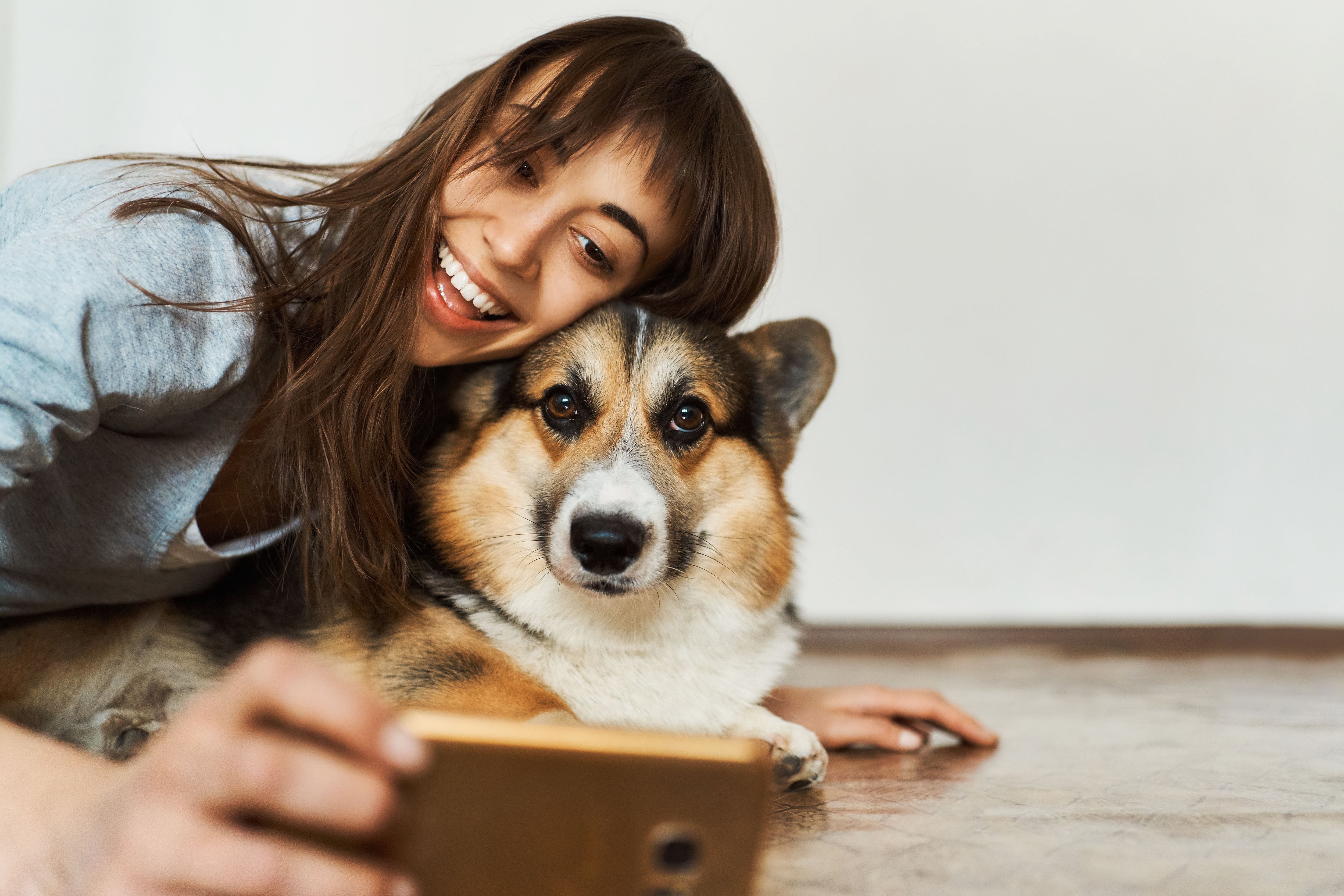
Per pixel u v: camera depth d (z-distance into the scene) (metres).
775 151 4.88
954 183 4.88
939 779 2.12
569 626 2.16
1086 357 4.91
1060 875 1.39
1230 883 1.36
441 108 2.04
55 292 1.39
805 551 5.03
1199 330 4.89
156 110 4.75
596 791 0.84
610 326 2.32
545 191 1.98
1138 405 4.92
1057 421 4.94
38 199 1.81
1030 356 4.92
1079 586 4.98
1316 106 4.82
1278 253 4.86
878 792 1.98
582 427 2.27
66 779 0.95
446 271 2.04
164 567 1.90
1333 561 4.95
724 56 4.85
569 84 1.98
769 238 2.35
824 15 4.84
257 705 0.73
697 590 2.25
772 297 4.89
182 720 0.77
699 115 2.12
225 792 0.72
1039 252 4.89
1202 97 4.84
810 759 2.01
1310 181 4.84
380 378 1.93
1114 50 4.84
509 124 1.96
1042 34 4.84
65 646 2.03
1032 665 4.37
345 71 4.79
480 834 0.83
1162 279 4.88
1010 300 4.91
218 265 1.69
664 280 2.41
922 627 4.86
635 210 2.06
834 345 4.94
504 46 4.78
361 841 0.81
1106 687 3.74
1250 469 4.93
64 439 1.58
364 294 1.87
